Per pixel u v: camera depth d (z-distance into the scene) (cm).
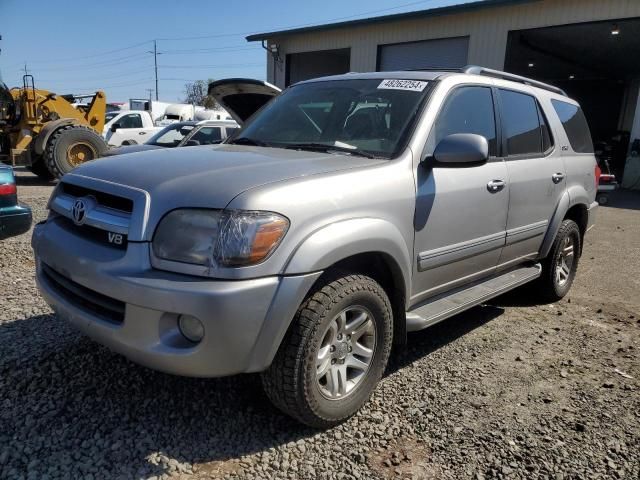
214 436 277
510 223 413
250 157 304
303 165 288
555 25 1469
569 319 478
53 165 1248
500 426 298
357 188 284
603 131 2827
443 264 349
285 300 246
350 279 278
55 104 1328
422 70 413
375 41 1848
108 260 254
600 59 2253
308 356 261
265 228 241
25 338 372
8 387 309
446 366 370
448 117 358
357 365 295
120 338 251
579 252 546
